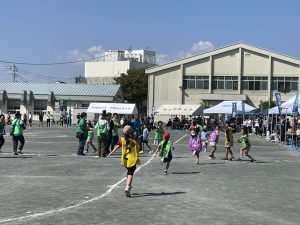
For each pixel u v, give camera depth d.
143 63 135.38
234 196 12.59
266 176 17.44
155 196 12.29
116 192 12.81
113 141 24.17
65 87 93.94
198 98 85.81
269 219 9.77
